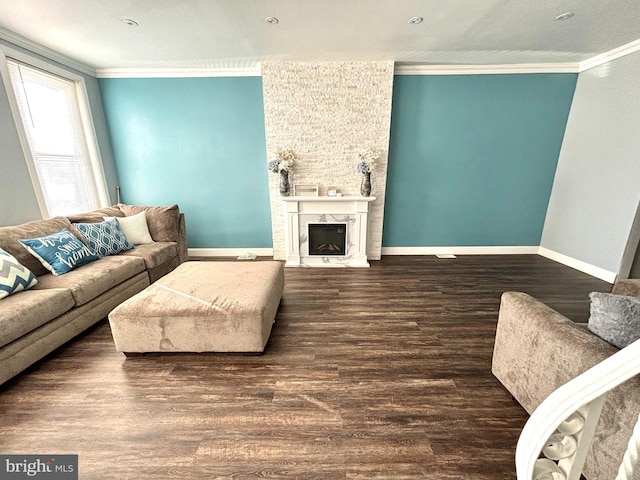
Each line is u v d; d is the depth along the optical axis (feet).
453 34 9.46
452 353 6.88
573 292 10.26
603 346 3.67
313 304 9.45
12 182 9.19
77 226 9.71
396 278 11.69
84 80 12.00
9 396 5.53
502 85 12.79
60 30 8.92
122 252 10.51
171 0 7.35
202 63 12.05
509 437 4.68
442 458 4.34
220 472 4.16
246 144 13.69
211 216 14.67
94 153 12.57
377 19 8.44
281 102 12.52
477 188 14.08
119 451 4.46
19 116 9.37
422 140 13.50
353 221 13.20
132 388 5.77
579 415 2.22
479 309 9.04
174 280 7.86
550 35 9.60
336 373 6.20
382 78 12.21
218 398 5.51
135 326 6.44
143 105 13.14
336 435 4.73
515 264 13.26
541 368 4.47
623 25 8.91
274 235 14.23
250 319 6.41
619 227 10.84
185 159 13.85
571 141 12.86
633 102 10.29
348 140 12.97
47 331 6.50
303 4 7.60
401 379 6.01
